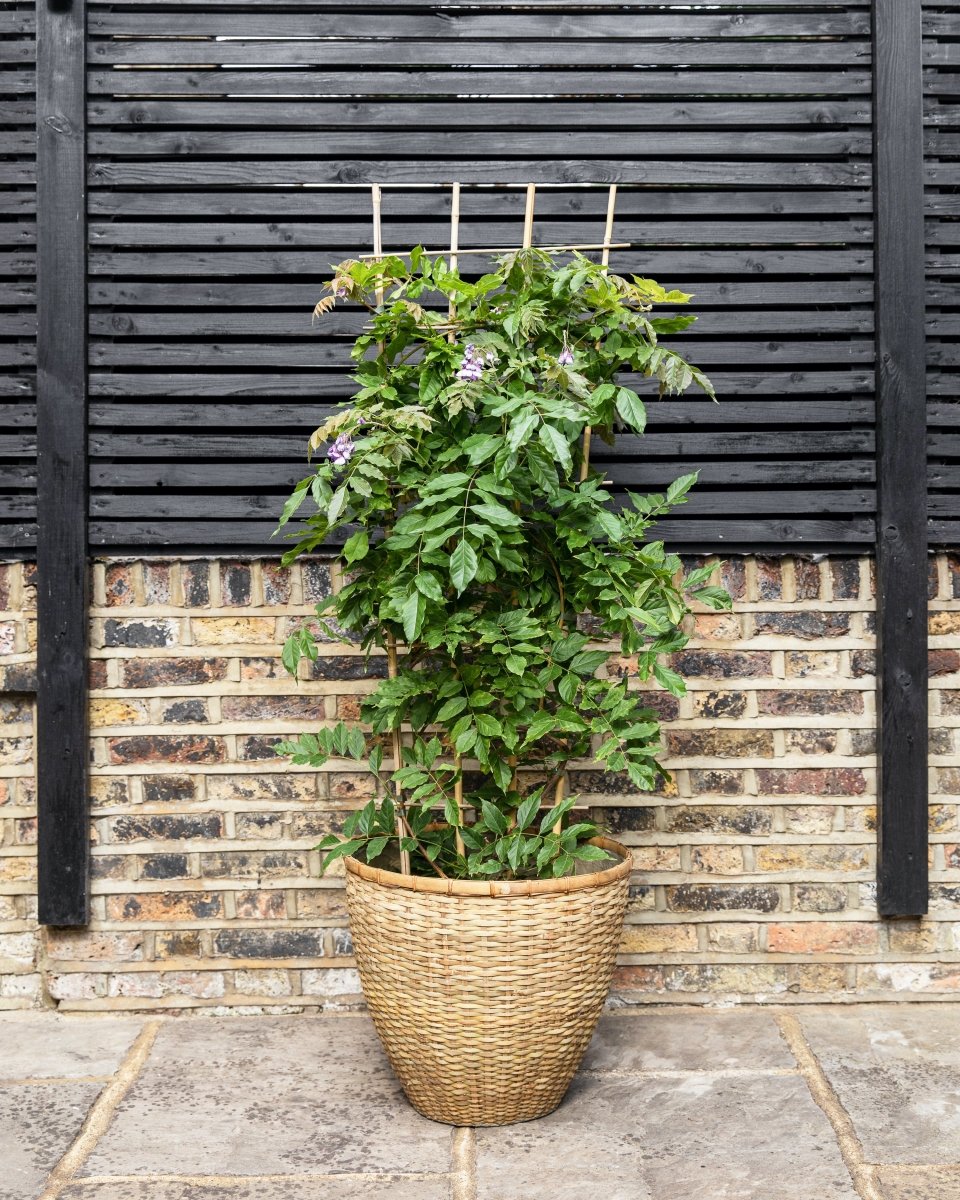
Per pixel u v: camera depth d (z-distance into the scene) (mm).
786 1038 2770
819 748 2973
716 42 2910
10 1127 2361
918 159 2881
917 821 2922
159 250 2902
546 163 2883
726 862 2967
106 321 2883
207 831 2941
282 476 2904
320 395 2895
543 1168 2197
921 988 2975
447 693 2371
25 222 2896
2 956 2967
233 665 2941
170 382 2885
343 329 2887
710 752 2965
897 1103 2439
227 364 2879
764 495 2912
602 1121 2381
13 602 2918
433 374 2365
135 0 2846
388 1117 2410
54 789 2871
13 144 2871
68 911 2883
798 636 2965
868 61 2904
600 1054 2695
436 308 2883
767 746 2969
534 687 2355
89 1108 2441
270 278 2906
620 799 2953
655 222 2912
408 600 2189
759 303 2910
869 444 2918
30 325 2885
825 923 2971
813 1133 2318
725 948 2967
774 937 2965
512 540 2295
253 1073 2611
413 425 2242
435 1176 2176
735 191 2932
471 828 2527
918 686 2910
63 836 2877
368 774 2949
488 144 2879
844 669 2967
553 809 2410
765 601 2967
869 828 2975
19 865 2971
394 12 2879
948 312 2977
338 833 2947
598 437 2904
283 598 2936
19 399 2922
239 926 2945
